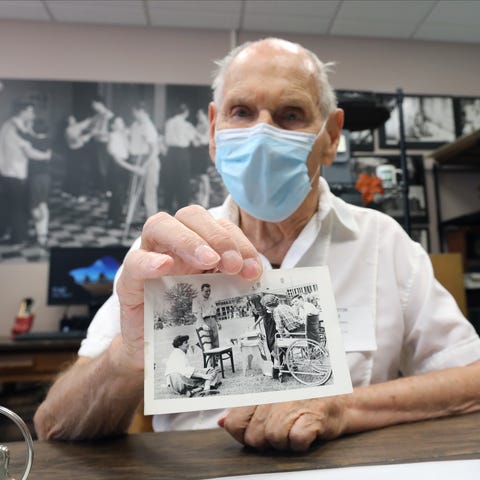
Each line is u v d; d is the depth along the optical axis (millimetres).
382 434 491
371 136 1552
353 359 786
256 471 387
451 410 565
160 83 2051
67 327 1819
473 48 1486
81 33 1982
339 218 875
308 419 450
